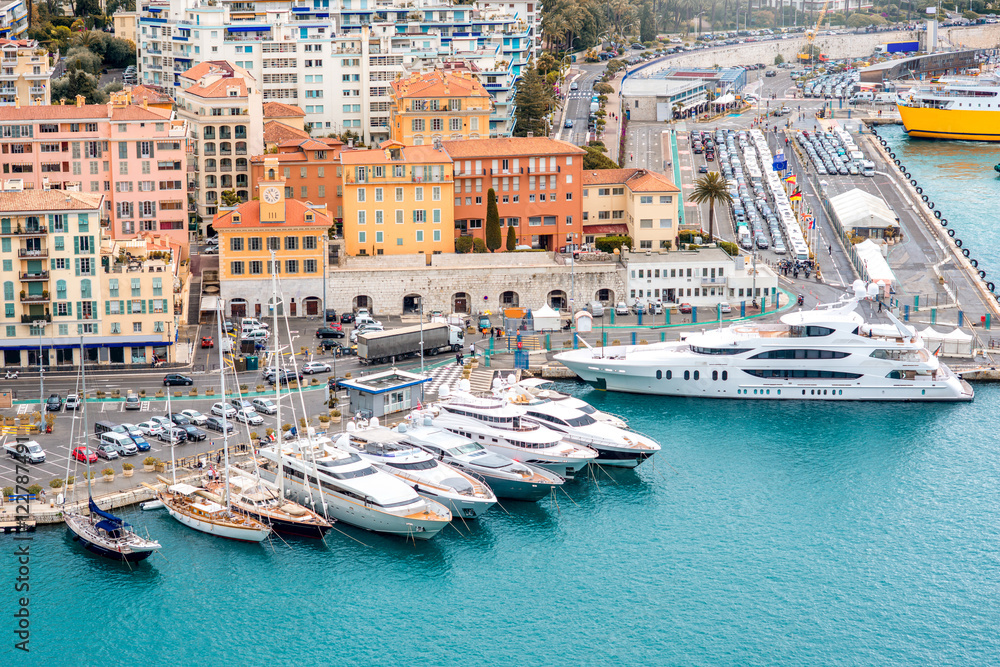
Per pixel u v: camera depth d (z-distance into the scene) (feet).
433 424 570.87
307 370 653.30
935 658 437.17
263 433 574.56
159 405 607.37
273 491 517.96
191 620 452.35
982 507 536.01
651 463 577.43
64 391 625.00
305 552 493.77
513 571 486.38
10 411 597.52
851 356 643.04
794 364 645.51
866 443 595.88
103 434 552.00
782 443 596.29
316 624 451.94
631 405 643.86
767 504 539.29
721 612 463.01
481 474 534.37
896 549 504.84
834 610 464.24
